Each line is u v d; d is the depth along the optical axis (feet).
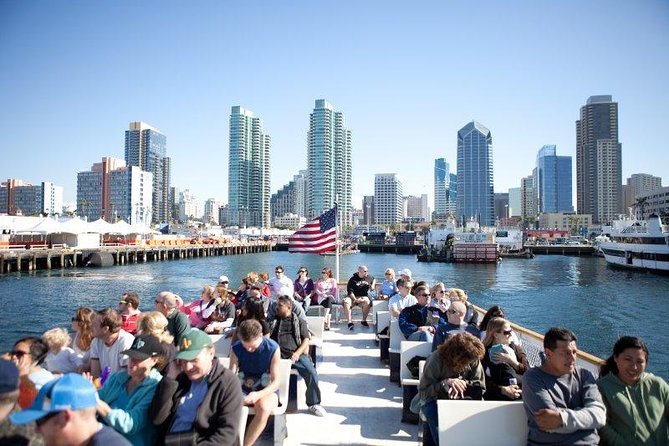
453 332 20.27
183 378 13.26
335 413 21.26
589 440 12.61
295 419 20.56
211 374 12.94
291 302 22.80
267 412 15.70
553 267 272.51
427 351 21.17
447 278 213.05
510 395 16.11
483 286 180.65
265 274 43.09
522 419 13.41
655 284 182.39
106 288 143.43
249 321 16.99
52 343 18.80
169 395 12.69
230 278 184.75
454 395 15.21
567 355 12.93
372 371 27.91
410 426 19.85
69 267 216.13
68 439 8.71
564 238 491.31
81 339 20.97
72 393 8.75
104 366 17.87
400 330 25.93
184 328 22.20
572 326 103.04
